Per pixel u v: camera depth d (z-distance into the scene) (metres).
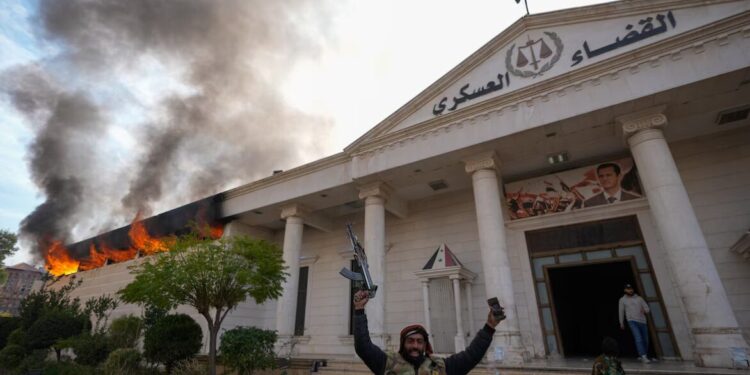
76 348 14.36
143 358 13.44
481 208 11.96
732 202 11.26
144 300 11.73
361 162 14.46
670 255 9.15
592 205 12.93
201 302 11.12
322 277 18.72
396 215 17.02
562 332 14.58
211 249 11.27
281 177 16.94
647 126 10.23
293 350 14.73
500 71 12.60
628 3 10.75
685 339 10.70
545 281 13.32
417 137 13.33
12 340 16.81
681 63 9.62
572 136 11.66
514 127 11.43
